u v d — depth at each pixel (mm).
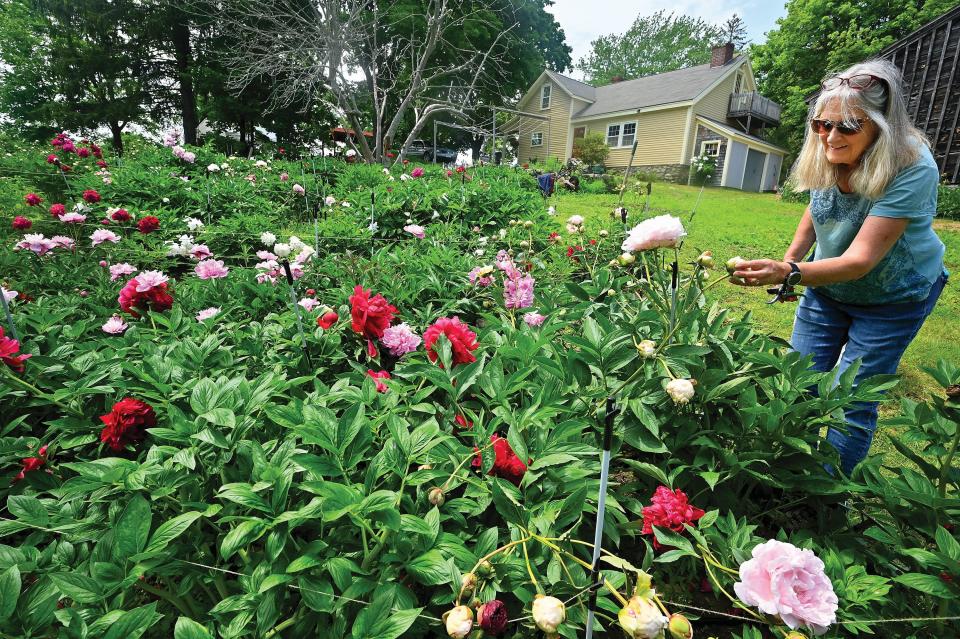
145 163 7879
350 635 961
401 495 1091
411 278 2818
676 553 1135
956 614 1163
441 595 1021
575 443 1260
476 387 1680
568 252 4012
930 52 13664
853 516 1700
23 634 816
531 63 26234
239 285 2625
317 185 7262
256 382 1363
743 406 1432
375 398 1409
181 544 1051
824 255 1947
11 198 4848
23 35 20797
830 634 1131
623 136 24422
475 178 8406
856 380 1912
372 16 17156
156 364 1475
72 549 1036
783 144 28031
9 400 1543
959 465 2281
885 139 1493
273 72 13258
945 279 1794
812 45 27125
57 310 2178
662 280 1740
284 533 979
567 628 978
